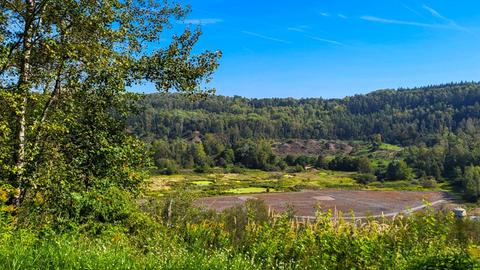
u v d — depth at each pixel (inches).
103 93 512.1
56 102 496.7
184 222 618.5
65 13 427.2
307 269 319.9
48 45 424.2
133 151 553.3
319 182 5413.4
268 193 4298.7
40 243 248.8
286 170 6604.3
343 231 351.9
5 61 400.2
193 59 563.2
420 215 367.9
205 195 3890.3
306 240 346.6
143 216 437.4
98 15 439.8
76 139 509.0
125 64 499.2
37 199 414.9
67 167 479.2
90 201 401.7
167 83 555.8
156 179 4387.3
